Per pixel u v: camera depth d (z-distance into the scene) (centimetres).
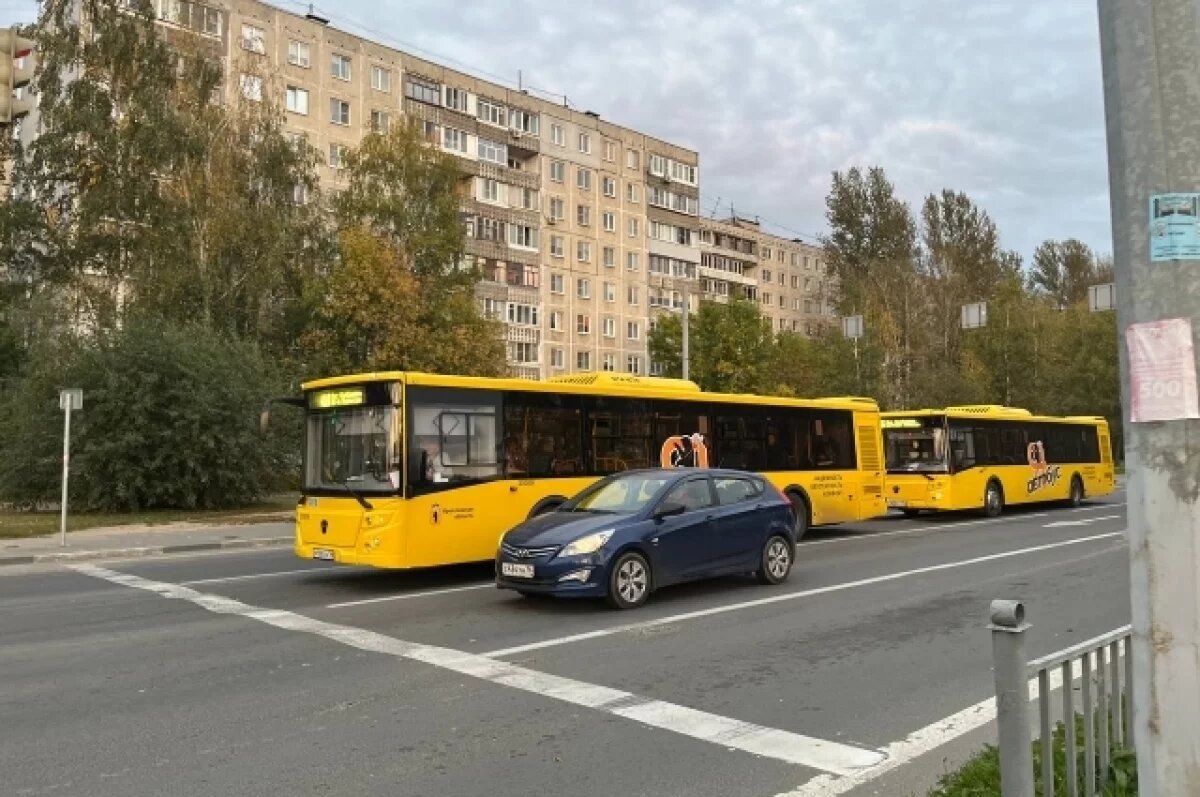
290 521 2364
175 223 3494
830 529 2153
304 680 734
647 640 884
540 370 6262
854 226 7869
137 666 789
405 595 1178
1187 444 288
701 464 1700
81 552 1706
